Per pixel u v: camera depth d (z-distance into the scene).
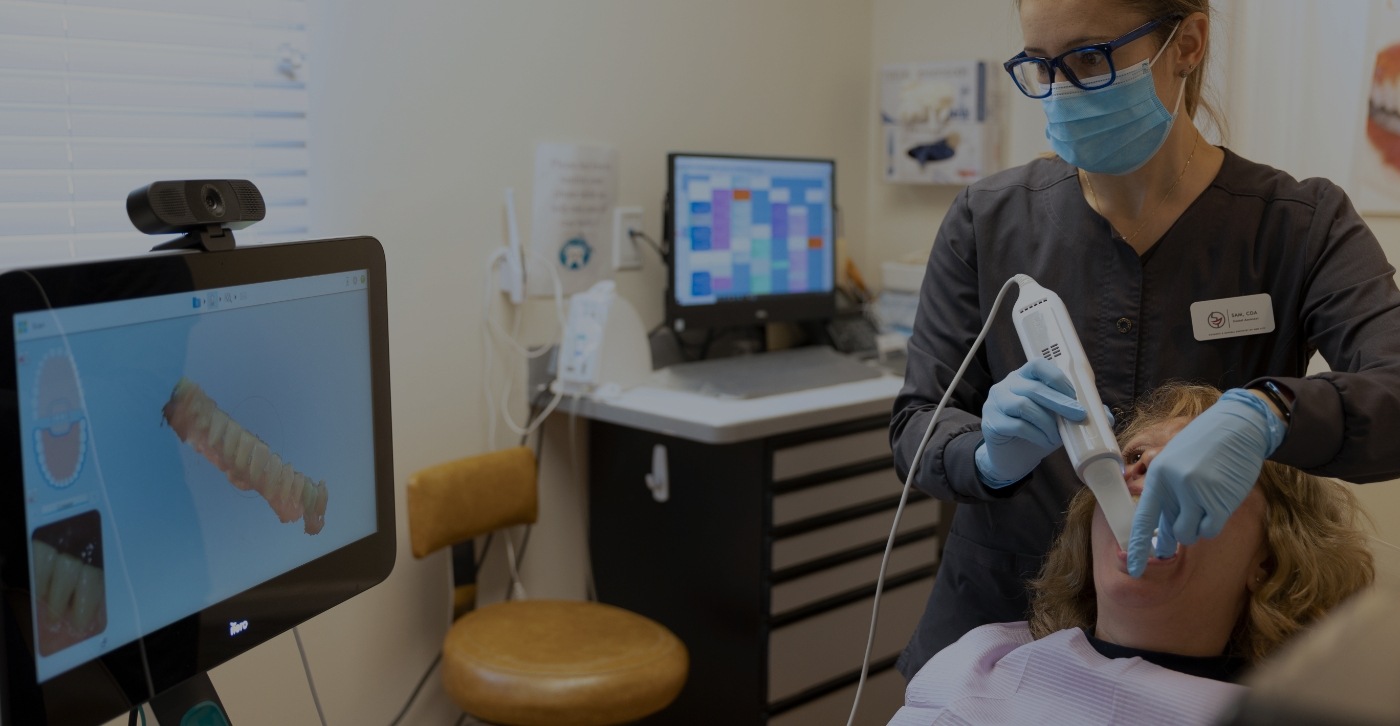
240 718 2.13
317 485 1.17
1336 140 2.09
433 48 2.32
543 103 2.52
